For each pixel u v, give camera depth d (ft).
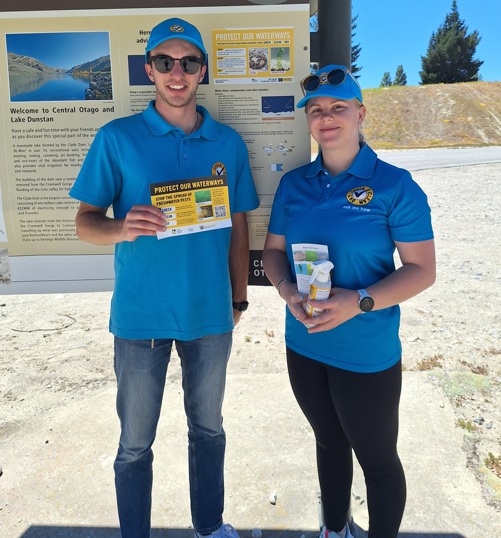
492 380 12.35
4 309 19.06
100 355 14.65
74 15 7.63
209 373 6.85
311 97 6.04
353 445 6.34
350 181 6.03
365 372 6.02
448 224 30.60
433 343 14.87
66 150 7.99
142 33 7.67
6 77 7.80
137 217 5.73
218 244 6.60
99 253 8.30
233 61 7.74
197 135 6.34
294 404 11.22
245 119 7.93
